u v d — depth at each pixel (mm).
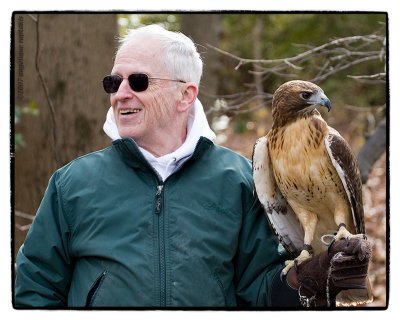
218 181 3279
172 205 3201
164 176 3262
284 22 10273
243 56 10625
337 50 5359
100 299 3131
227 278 3238
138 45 3277
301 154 3422
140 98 3238
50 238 3236
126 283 3117
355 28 9109
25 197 5426
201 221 3205
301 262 3258
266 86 7789
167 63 3270
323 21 9477
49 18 5348
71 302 3230
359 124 8383
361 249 3102
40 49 5344
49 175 5422
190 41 3373
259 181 3383
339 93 8539
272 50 10438
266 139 3477
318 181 3441
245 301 3369
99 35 5406
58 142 5402
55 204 3266
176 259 3145
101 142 5441
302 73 6785
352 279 3146
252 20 10688
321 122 3441
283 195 3508
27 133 5430
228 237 3227
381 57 5039
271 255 3367
